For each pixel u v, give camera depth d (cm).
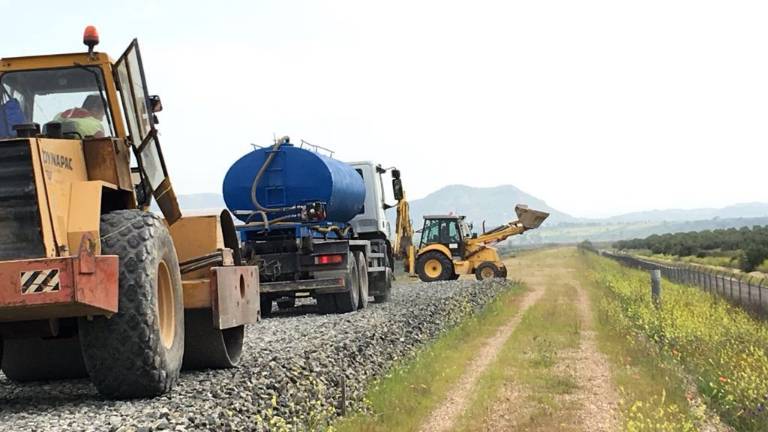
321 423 960
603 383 1322
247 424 830
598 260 7438
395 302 2552
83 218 797
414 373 1316
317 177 2166
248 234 2184
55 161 795
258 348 1343
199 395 894
